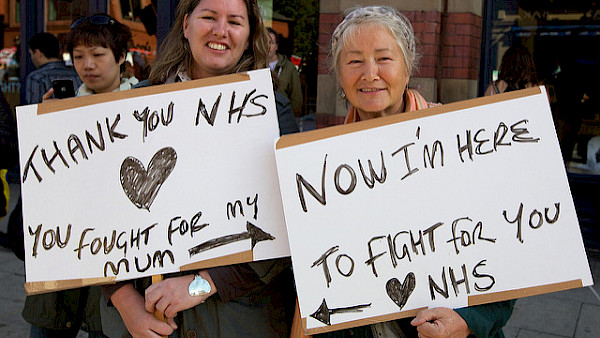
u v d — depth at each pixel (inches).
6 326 141.0
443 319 59.0
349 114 69.8
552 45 211.2
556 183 61.1
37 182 65.6
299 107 214.4
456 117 62.1
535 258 60.6
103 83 105.5
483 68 203.6
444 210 61.3
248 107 66.3
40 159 65.6
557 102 214.5
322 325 60.8
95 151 65.6
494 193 61.2
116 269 64.9
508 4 206.1
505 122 61.9
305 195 61.6
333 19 201.0
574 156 211.8
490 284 60.6
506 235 60.9
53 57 173.5
